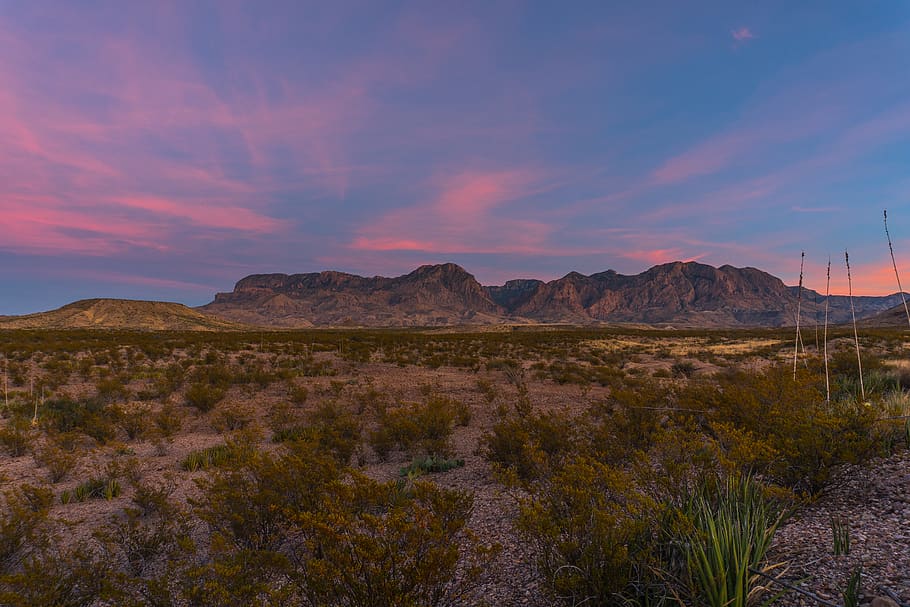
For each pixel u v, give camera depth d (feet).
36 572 13.42
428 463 30.73
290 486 17.54
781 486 17.67
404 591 10.89
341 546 11.80
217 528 17.28
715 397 25.93
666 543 11.89
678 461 15.97
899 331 128.77
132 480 26.53
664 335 239.71
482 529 18.48
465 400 58.49
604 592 11.01
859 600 9.64
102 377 70.18
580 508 12.43
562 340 183.62
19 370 75.66
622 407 33.53
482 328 621.31
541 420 27.99
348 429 37.17
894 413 23.71
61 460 30.53
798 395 22.95
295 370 83.61
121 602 12.63
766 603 9.76
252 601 11.34
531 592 12.97
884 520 13.71
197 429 45.52
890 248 24.29
